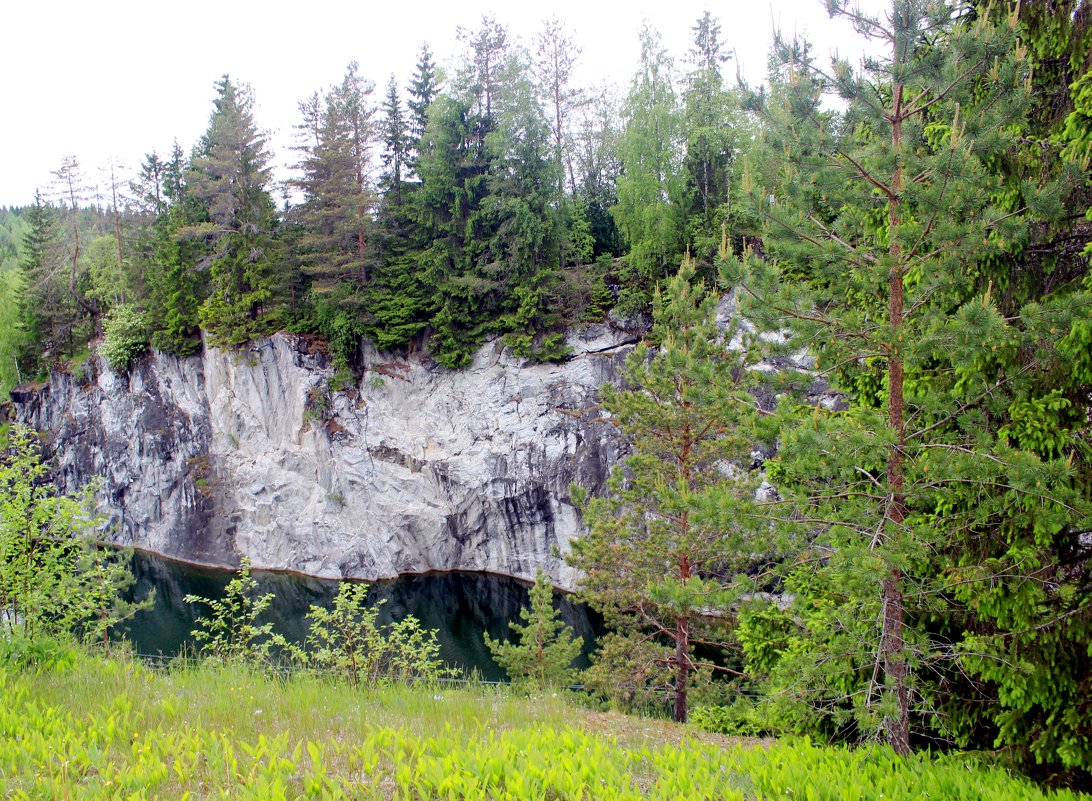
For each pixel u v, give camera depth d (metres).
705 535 15.26
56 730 7.07
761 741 11.16
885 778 7.44
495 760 6.63
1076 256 9.41
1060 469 7.50
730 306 30.72
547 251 37.47
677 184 35.31
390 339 39.62
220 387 43.84
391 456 40.25
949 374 9.95
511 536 38.84
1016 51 8.02
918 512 10.05
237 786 5.94
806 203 9.30
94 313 54.38
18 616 12.78
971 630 9.71
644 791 6.90
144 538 46.72
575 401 36.91
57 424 53.12
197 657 14.94
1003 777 7.96
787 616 10.87
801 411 9.98
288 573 40.84
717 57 45.66
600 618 32.31
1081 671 8.49
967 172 7.91
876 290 9.27
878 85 9.56
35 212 58.41
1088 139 8.45
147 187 57.53
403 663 16.30
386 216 40.34
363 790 6.18
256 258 42.16
